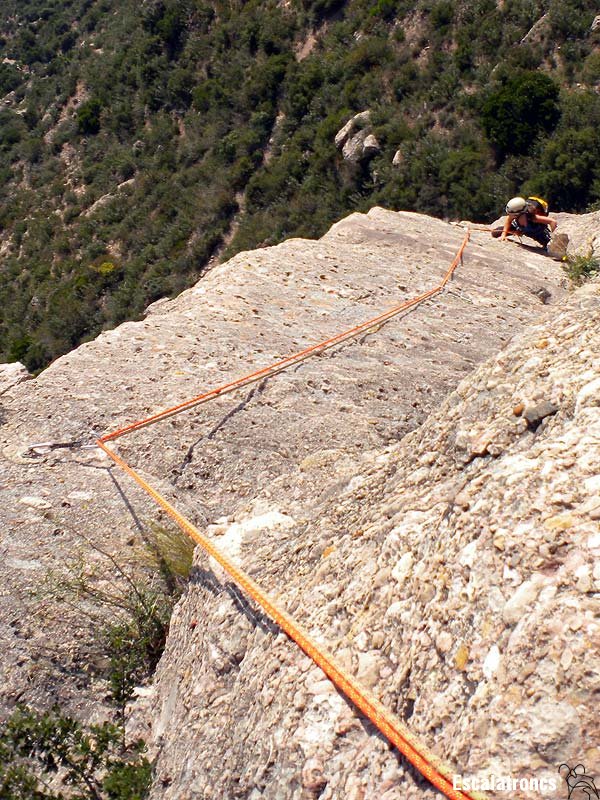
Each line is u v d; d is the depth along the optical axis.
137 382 6.39
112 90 52.56
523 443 3.14
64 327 38.12
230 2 48.88
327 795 2.56
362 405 6.43
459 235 10.54
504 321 8.30
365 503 3.80
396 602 2.88
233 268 8.70
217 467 5.60
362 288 8.54
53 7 73.44
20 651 4.28
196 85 47.28
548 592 2.32
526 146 28.61
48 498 5.19
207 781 3.07
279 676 3.09
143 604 4.49
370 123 33.91
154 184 43.81
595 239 10.62
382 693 2.67
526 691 2.18
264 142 40.25
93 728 3.75
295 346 7.23
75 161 51.59
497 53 32.66
